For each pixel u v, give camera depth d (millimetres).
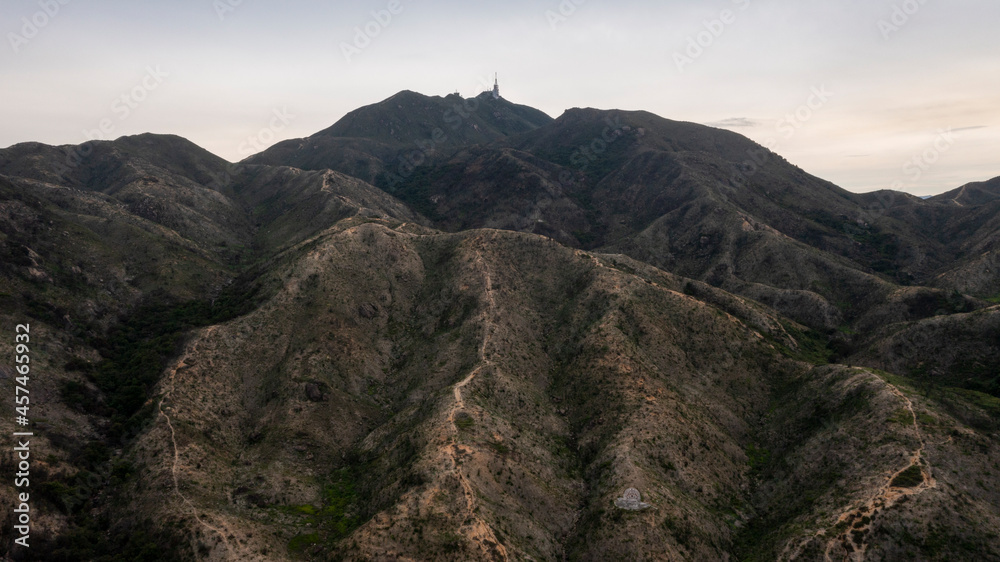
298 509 72562
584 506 71875
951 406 78188
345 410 92125
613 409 85500
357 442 88375
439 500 64938
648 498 67562
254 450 82562
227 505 70312
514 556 60000
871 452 70312
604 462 76062
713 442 82625
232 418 88500
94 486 71375
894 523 59906
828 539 60719
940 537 58188
